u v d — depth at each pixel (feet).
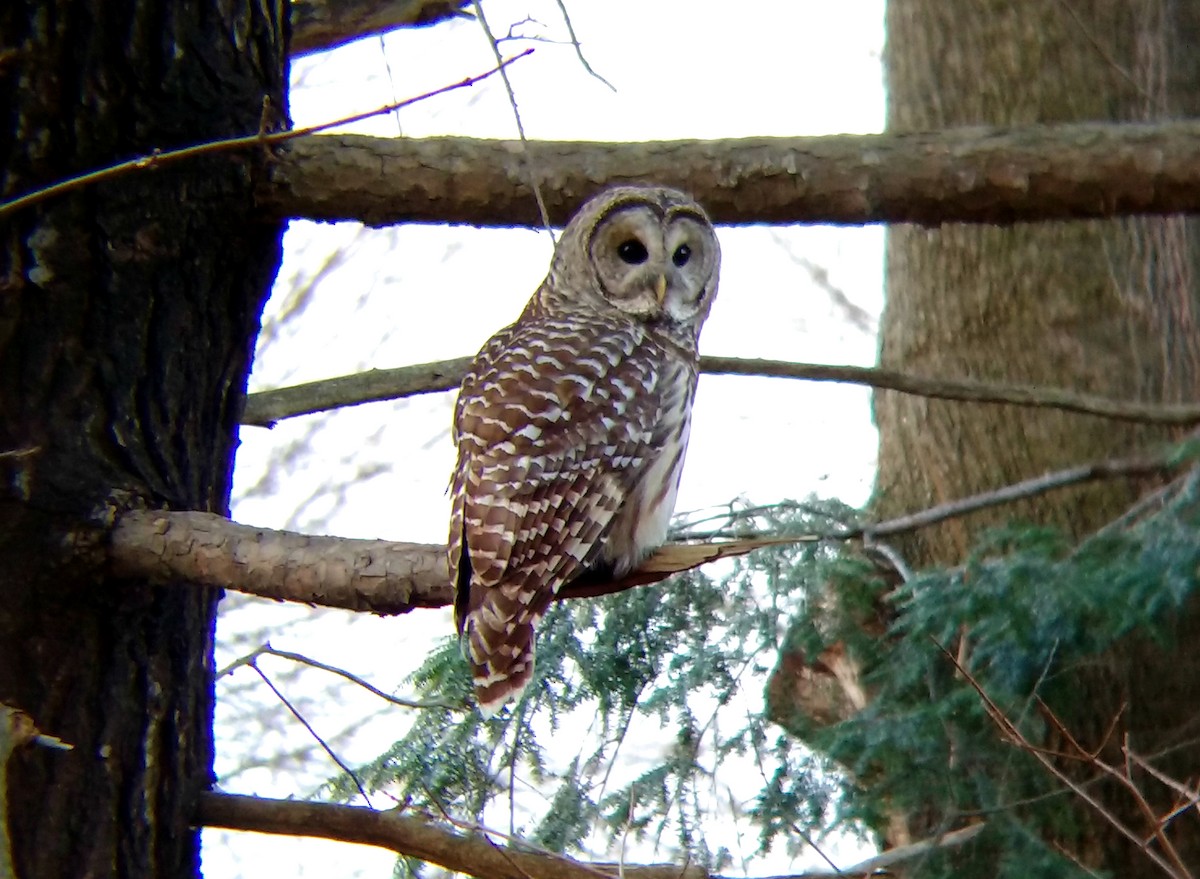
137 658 28.12
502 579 29.14
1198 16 60.13
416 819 30.04
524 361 31.83
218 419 30.32
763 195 31.07
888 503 52.90
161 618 28.35
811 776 40.83
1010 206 30.89
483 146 31.01
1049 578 41.34
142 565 27.17
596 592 30.78
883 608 45.16
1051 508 50.19
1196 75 59.52
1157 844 45.93
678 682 41.24
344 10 38.34
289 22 32.45
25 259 28.25
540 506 29.76
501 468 29.86
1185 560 39.29
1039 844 39.32
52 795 27.17
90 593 27.50
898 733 40.78
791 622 43.39
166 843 28.40
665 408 32.60
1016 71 53.72
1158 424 40.29
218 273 30.30
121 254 28.89
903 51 56.13
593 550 30.58
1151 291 52.70
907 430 53.21
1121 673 47.21
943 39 54.80
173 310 29.43
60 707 27.35
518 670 28.45
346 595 26.50
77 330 28.37
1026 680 42.11
